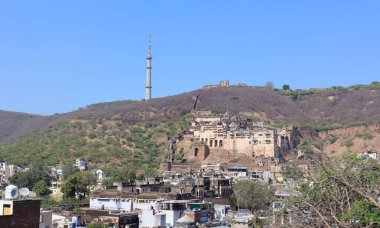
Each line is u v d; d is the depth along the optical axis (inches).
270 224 1273.4
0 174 7337.6
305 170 1241.4
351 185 1056.8
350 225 1043.9
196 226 3693.4
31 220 1916.8
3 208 1873.8
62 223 3267.7
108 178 7012.8
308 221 1149.7
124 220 3656.5
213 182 5757.9
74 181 5610.2
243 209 5177.2
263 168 7869.1
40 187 6274.6
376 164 1177.4
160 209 4079.7
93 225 3250.5
